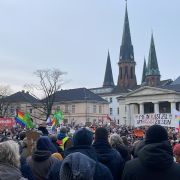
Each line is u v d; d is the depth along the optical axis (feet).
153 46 558.15
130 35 601.62
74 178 19.26
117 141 34.91
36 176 26.03
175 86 432.66
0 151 18.53
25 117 96.84
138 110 435.53
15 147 18.90
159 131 19.76
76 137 23.70
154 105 412.57
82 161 19.67
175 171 18.86
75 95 484.74
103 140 27.94
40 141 26.55
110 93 572.92
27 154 33.91
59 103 485.97
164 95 403.54
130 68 595.47
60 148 42.47
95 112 478.59
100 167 22.39
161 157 18.75
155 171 18.89
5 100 424.87
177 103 408.67
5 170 18.17
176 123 96.02
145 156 19.02
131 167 19.47
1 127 116.47
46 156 25.96
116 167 27.40
